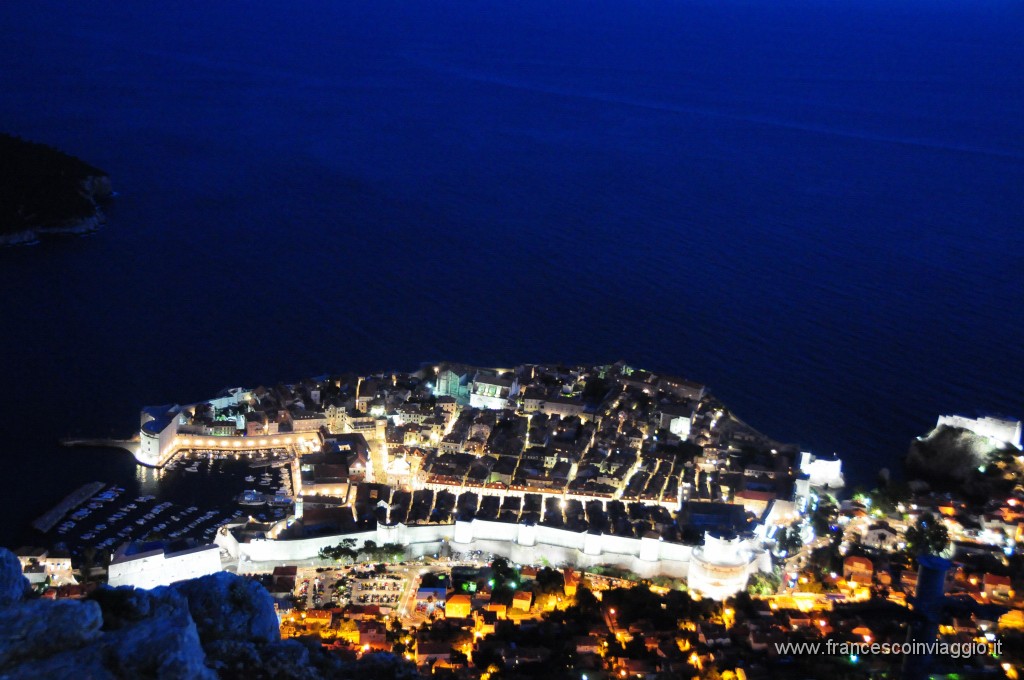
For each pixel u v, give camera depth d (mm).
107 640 114812
